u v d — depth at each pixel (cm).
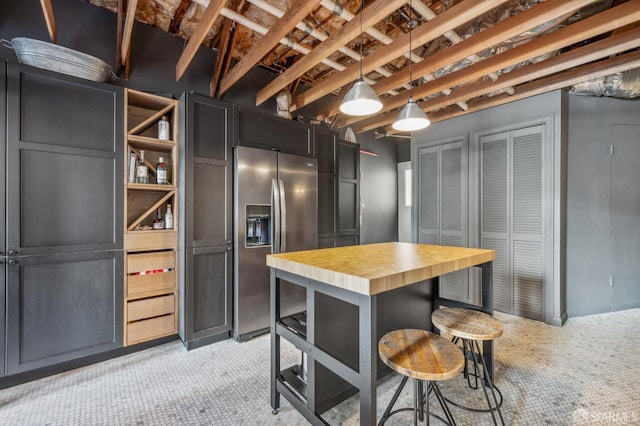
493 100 343
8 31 225
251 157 279
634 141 338
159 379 208
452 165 397
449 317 169
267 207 293
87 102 219
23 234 194
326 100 448
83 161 217
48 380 204
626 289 340
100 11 261
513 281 337
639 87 294
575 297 323
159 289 250
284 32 215
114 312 229
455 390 195
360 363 123
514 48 243
